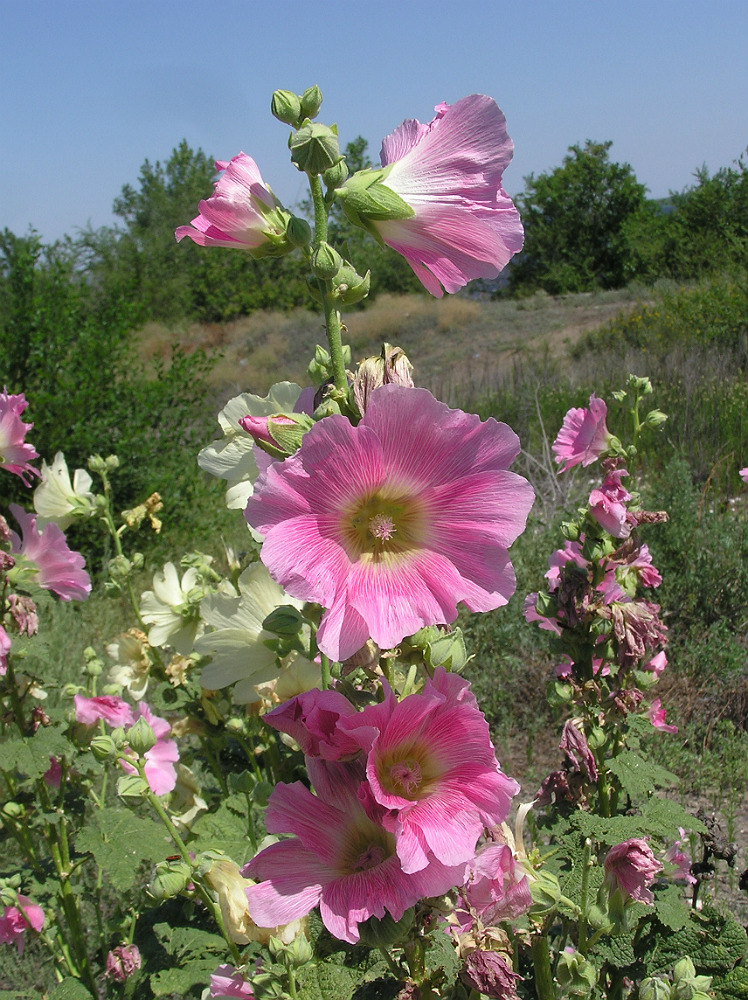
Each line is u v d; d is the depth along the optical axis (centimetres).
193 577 284
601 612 255
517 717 536
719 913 229
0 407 275
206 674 225
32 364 816
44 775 264
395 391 121
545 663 558
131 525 303
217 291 3147
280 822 127
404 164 146
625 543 269
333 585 124
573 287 3531
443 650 140
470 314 2748
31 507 793
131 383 893
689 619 609
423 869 116
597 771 257
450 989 151
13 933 258
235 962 166
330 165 139
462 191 143
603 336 1844
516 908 149
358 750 123
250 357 2614
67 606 645
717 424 970
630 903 178
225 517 891
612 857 173
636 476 892
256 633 220
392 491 127
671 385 1142
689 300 1739
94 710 249
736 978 214
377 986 169
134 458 851
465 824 117
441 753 122
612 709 254
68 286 867
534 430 1148
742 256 2362
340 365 143
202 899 168
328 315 144
